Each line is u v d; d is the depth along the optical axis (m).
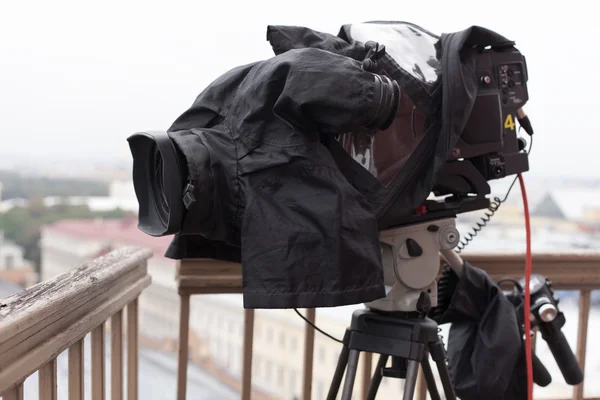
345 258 1.11
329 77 1.08
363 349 1.36
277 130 1.16
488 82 1.36
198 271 1.82
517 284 1.75
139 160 1.25
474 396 1.59
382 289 1.16
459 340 1.64
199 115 1.30
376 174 1.27
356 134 1.26
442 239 1.38
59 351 1.13
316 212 1.11
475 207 1.42
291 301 1.10
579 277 2.03
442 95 1.29
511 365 1.53
